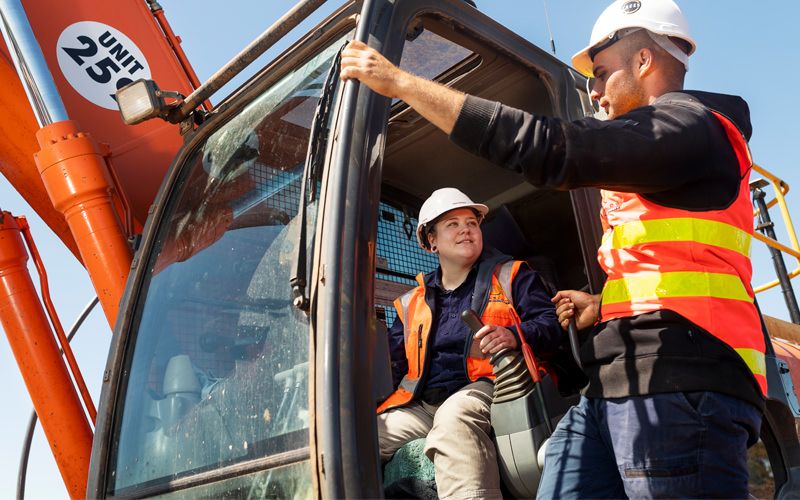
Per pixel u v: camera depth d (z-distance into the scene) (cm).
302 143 223
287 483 173
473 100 151
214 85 257
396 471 218
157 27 361
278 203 219
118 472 212
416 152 311
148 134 340
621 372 155
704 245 156
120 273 268
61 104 287
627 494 153
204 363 208
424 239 260
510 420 203
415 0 219
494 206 336
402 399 233
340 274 169
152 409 213
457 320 238
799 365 274
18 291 278
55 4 342
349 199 178
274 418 183
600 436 167
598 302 204
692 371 149
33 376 273
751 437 159
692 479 145
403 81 156
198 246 234
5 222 282
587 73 203
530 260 328
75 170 274
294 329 189
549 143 145
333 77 207
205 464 193
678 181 152
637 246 161
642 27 171
